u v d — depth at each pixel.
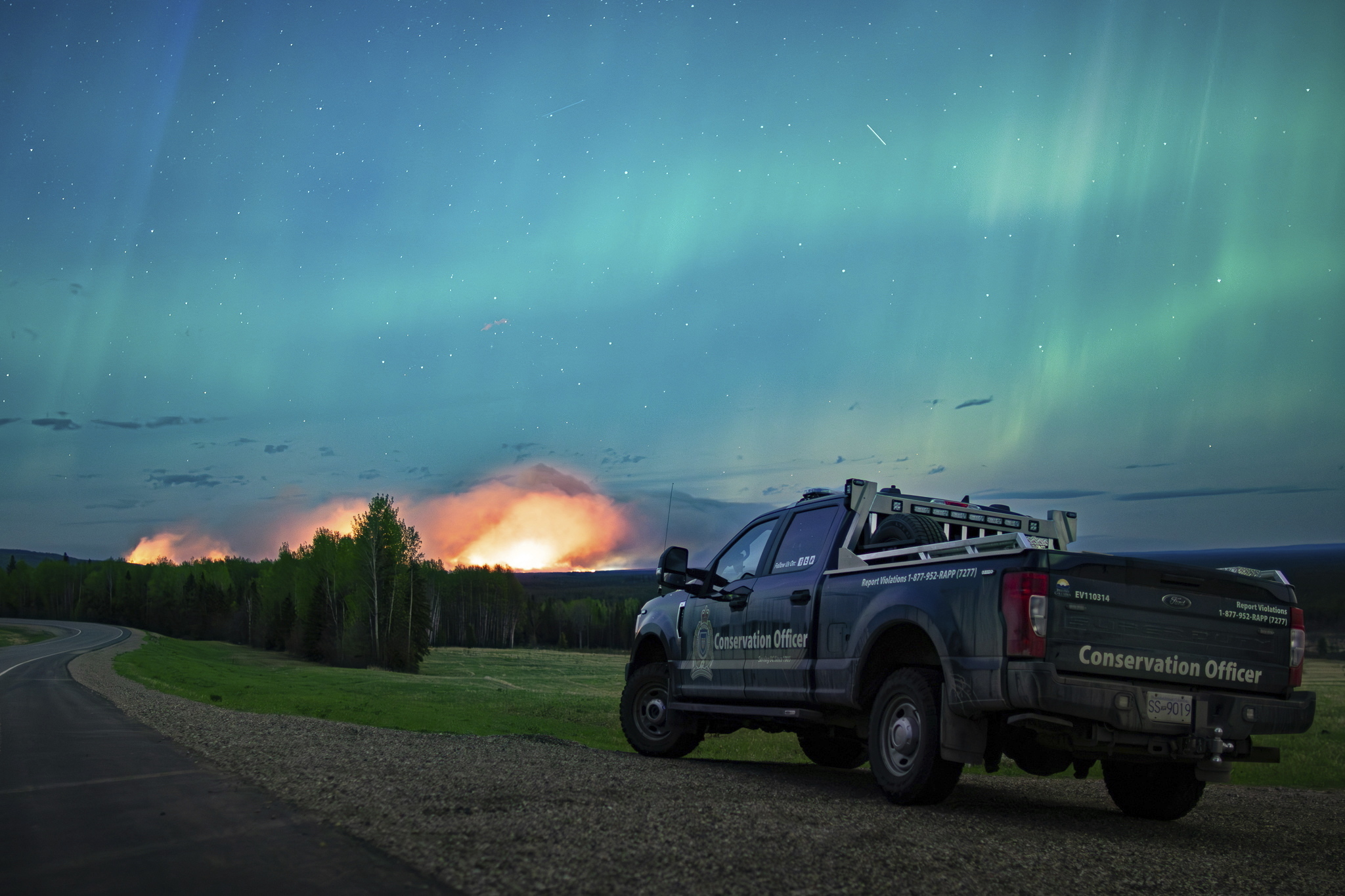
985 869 4.46
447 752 8.39
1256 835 6.21
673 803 5.82
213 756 8.06
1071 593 5.77
